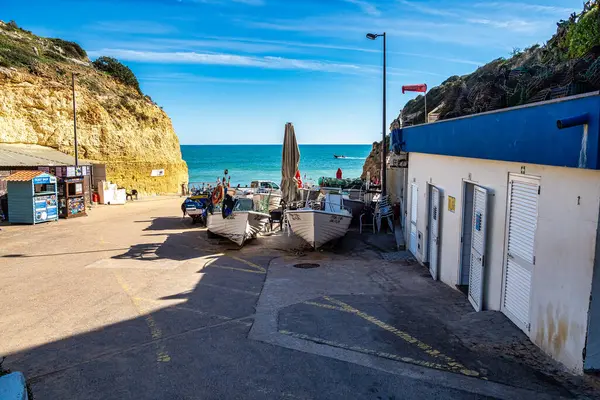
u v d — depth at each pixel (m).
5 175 22.45
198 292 8.64
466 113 9.31
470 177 7.43
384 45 17.61
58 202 21.16
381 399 4.41
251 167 109.94
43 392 4.73
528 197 5.46
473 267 7.23
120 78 50.47
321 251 12.95
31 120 33.12
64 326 6.80
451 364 5.09
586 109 3.93
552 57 9.18
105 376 5.08
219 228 14.12
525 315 5.57
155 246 13.93
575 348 4.45
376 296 8.09
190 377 5.02
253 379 4.93
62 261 11.77
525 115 5.11
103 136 38.25
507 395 4.32
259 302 7.91
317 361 5.34
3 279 9.83
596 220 4.12
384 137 17.78
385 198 16.92
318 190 19.20
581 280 4.34
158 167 42.53
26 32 47.50
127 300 8.13
